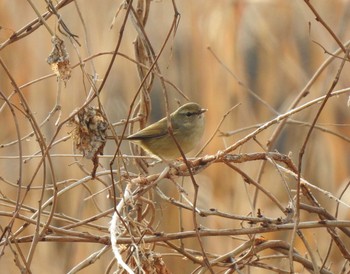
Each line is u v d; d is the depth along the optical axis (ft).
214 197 39.14
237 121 41.24
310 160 40.73
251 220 24.71
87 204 36.01
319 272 25.05
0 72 39.75
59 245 38.09
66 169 37.29
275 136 30.17
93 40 39.58
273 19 44.70
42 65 39.99
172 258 38.86
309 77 43.14
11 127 39.63
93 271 37.42
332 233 26.68
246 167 39.68
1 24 40.37
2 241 26.35
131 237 22.12
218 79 41.65
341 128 40.75
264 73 43.91
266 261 36.35
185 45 42.93
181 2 43.57
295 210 24.47
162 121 32.96
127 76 39.91
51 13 25.14
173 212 38.83
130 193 24.32
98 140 23.26
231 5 42.47
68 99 38.22
